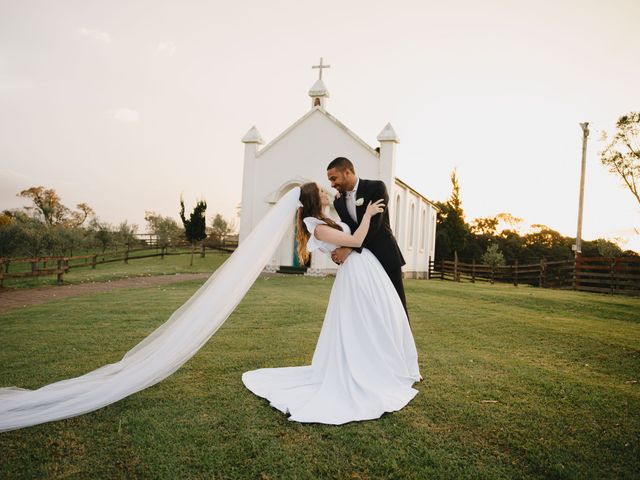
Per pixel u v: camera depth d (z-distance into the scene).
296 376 3.79
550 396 3.57
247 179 20.67
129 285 13.30
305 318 7.28
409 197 23.27
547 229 46.91
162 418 2.97
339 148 19.25
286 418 3.00
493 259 26.78
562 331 6.76
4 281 14.14
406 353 3.88
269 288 12.63
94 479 2.22
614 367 4.64
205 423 2.90
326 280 15.94
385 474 2.30
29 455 2.46
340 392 3.30
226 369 4.19
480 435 2.79
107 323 6.61
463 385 3.82
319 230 3.59
